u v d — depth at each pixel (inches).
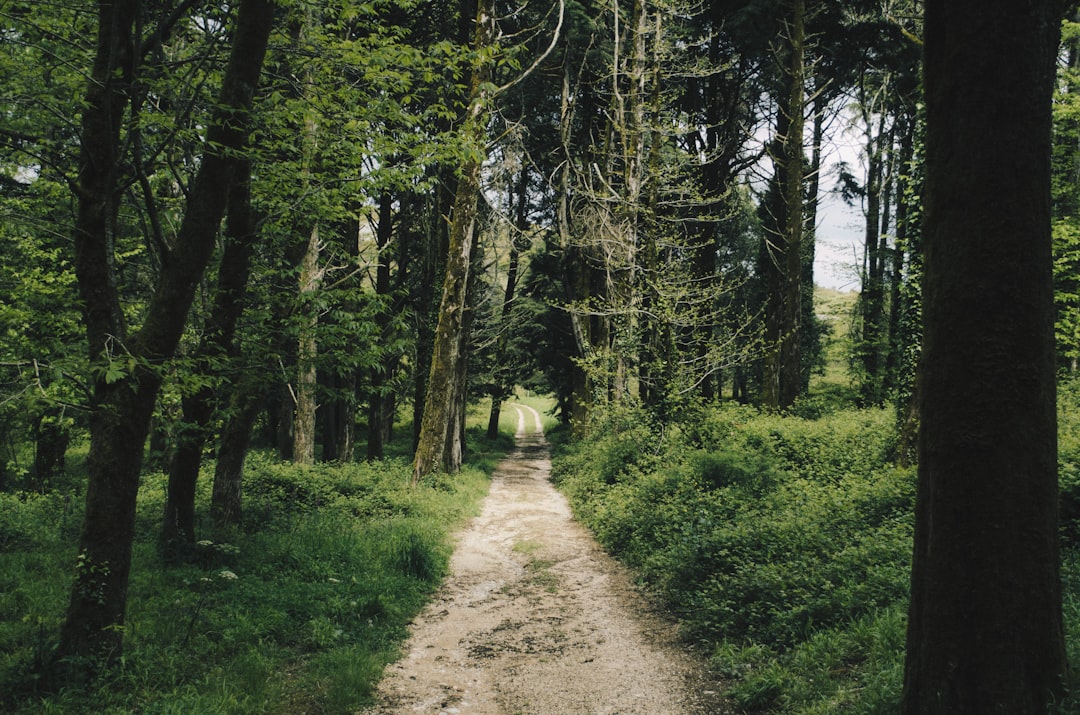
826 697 185.2
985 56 128.0
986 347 130.8
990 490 131.0
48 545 345.1
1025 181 128.3
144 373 209.0
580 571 388.8
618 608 319.0
